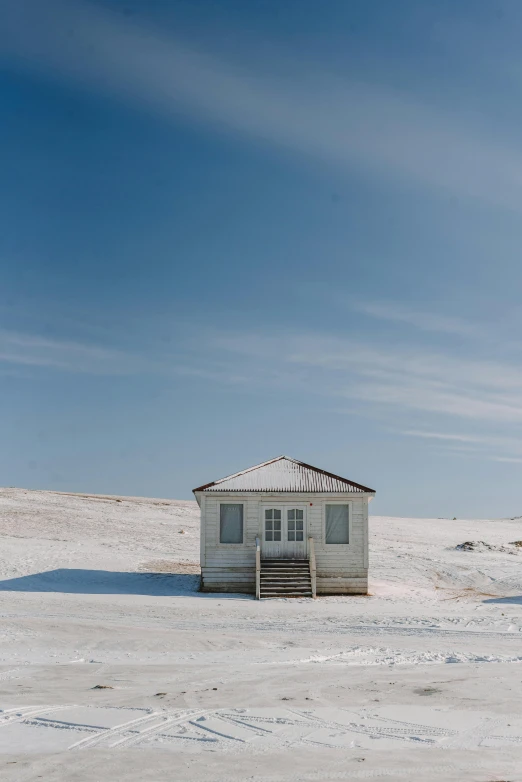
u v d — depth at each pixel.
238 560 28.77
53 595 26.56
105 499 65.81
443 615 22.98
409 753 9.06
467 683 13.28
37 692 12.39
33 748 9.23
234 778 8.12
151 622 20.97
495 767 8.51
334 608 24.45
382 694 12.38
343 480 30.09
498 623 21.33
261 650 16.95
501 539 56.59
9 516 50.78
